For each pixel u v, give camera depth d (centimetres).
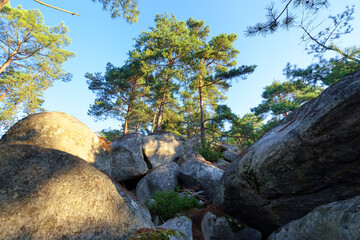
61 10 434
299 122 335
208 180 800
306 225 275
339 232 192
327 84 1102
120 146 1077
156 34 2034
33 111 2356
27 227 180
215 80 1736
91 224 225
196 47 1841
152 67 1845
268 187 361
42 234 185
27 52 2217
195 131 3166
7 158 218
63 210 212
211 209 530
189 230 488
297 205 332
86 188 249
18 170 214
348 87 230
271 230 441
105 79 1845
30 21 1956
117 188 327
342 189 265
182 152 1375
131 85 2005
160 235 232
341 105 227
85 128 491
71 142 418
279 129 407
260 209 416
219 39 1691
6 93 2200
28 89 2294
